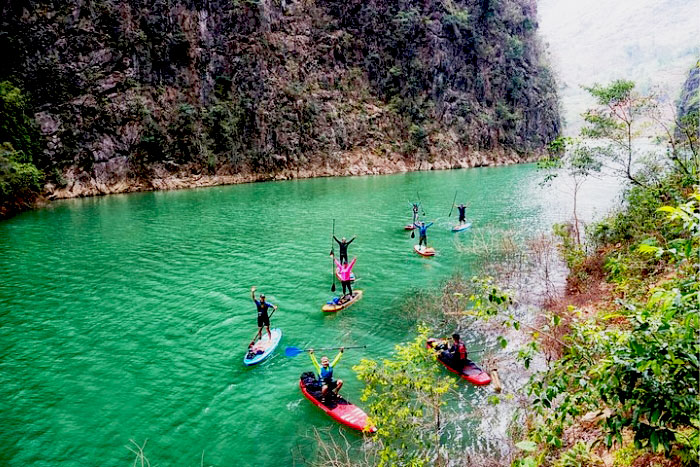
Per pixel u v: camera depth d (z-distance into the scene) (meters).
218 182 58.38
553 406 9.19
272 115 62.38
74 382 12.58
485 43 84.12
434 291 18.62
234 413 10.99
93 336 15.46
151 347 14.59
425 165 74.06
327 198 45.59
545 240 24.36
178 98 57.16
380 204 41.44
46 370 13.25
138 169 54.47
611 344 5.17
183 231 31.50
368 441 9.68
